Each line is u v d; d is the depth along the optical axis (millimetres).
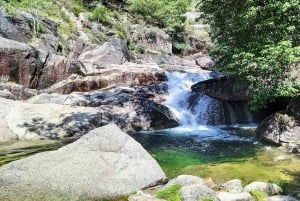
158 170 7750
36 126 13000
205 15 13016
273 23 10602
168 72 23891
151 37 36438
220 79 17547
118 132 8586
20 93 17000
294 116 11703
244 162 9609
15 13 21672
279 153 10609
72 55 24016
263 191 6918
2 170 7449
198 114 17641
